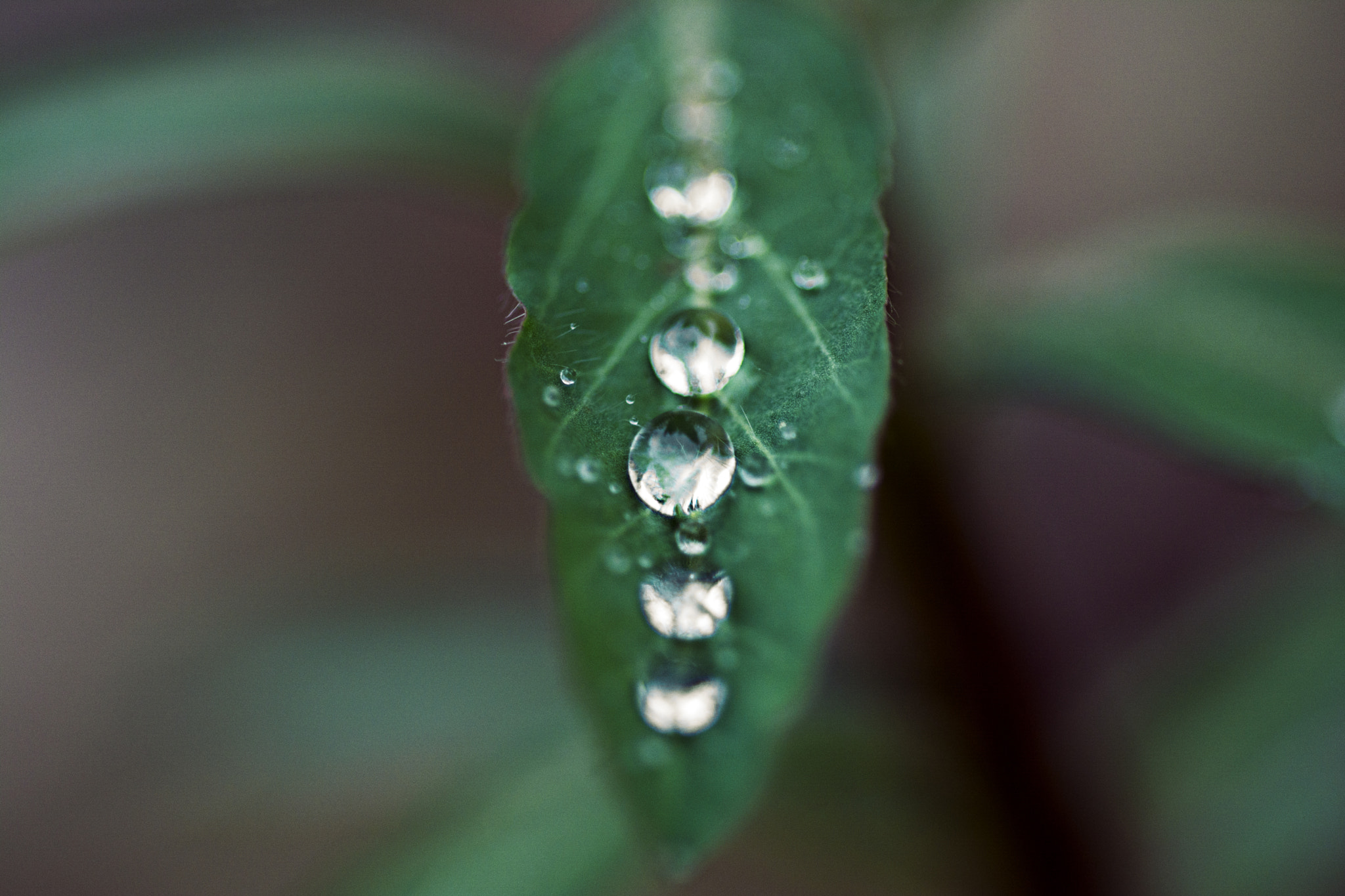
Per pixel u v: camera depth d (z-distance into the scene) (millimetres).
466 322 375
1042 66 383
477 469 357
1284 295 142
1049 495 338
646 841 121
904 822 153
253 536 347
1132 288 144
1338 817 162
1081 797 161
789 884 257
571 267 120
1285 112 371
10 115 144
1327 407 138
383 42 149
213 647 190
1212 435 140
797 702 119
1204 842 167
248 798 183
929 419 146
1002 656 151
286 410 368
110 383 370
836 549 118
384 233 384
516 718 179
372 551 341
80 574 344
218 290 379
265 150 145
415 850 146
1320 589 170
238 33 148
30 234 143
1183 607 303
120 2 336
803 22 130
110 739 258
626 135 127
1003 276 148
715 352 118
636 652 119
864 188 119
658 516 118
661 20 130
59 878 300
